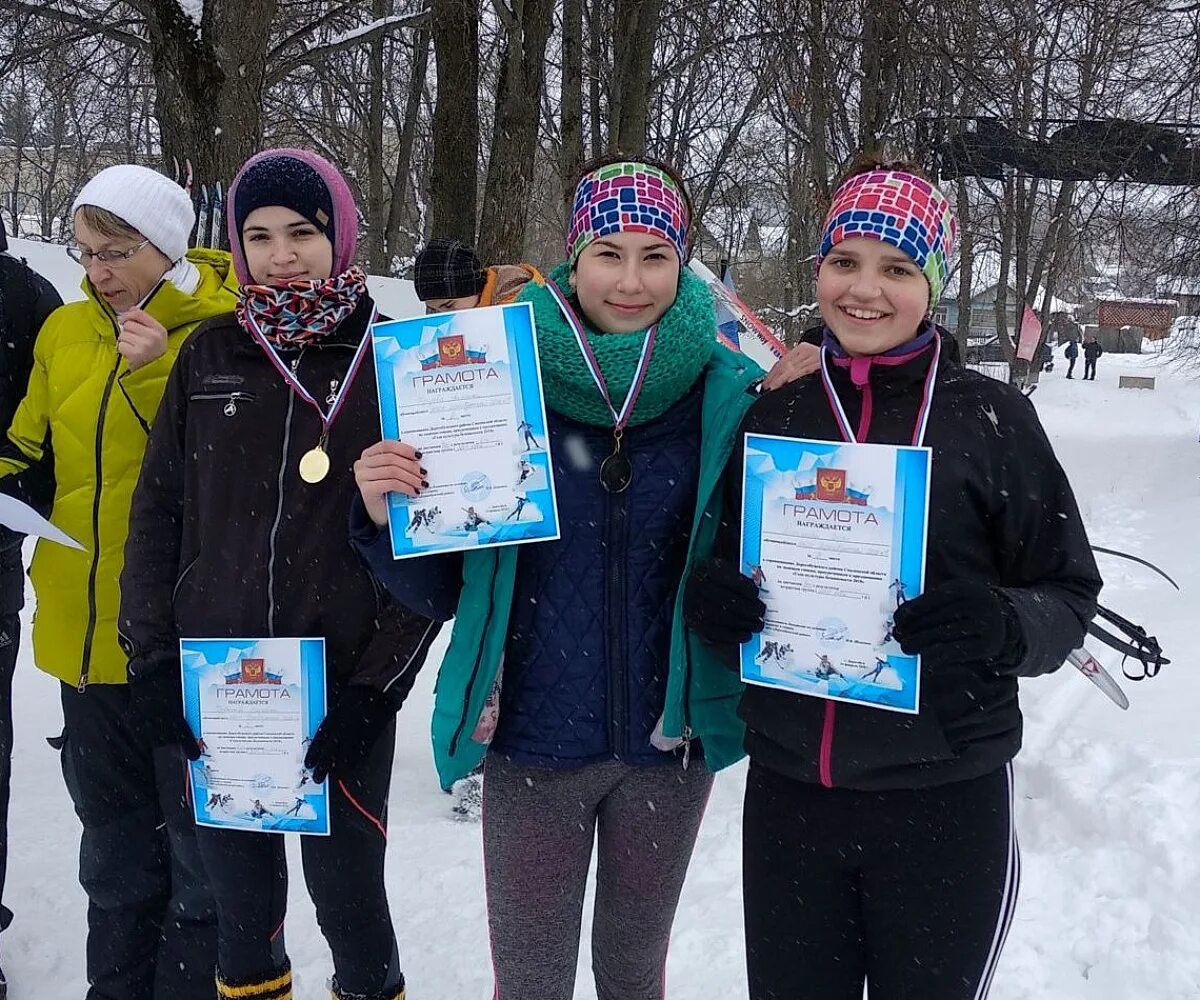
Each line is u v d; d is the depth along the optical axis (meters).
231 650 2.07
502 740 2.05
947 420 1.77
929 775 1.75
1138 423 22.31
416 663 2.12
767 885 1.91
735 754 2.06
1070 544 1.78
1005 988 2.88
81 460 2.40
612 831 2.12
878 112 7.64
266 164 2.11
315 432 2.12
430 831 3.78
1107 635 2.70
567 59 8.40
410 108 17.00
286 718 2.07
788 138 12.36
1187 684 5.08
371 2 13.79
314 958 2.94
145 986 2.56
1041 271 25.88
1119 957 2.94
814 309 10.88
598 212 1.96
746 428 1.93
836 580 1.75
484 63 11.08
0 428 2.67
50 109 15.48
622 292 1.94
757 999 1.94
